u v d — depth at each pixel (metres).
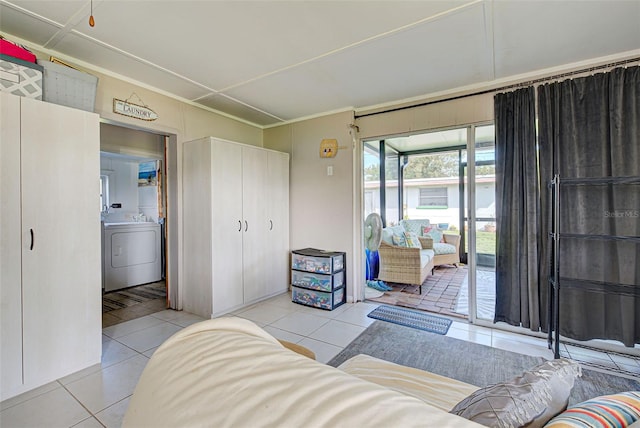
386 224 4.60
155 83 2.98
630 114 2.27
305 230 4.09
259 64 2.58
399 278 4.20
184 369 0.71
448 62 2.55
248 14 1.90
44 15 1.91
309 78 2.86
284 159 4.08
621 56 2.38
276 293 3.97
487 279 3.03
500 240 2.80
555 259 2.30
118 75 2.78
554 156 2.53
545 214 2.58
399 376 1.36
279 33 2.12
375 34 2.14
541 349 2.47
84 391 1.90
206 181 3.15
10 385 1.82
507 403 0.69
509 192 2.77
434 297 3.92
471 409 0.72
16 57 1.92
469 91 3.03
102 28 2.06
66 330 2.06
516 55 2.42
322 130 3.93
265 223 3.77
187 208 3.34
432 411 0.51
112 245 4.29
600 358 2.30
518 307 2.72
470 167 3.06
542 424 0.66
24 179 1.88
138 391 0.74
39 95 2.00
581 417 0.61
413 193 5.41
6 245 1.81
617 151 2.30
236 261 3.39
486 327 2.94
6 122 1.81
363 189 3.80
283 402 0.54
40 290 1.94
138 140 4.41
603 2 1.80
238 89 3.12
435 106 3.22
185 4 1.80
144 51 2.36
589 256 2.40
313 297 3.54
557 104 2.53
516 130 2.71
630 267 2.28
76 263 2.10
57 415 1.68
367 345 2.55
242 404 0.56
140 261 4.66
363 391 0.55
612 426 0.58
